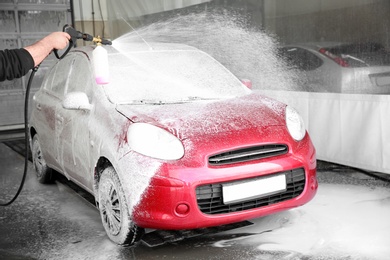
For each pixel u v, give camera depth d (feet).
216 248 8.93
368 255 8.31
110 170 9.09
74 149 10.75
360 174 13.64
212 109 9.53
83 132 10.18
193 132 8.61
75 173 11.15
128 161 8.45
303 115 15.69
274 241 9.11
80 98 10.03
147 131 8.56
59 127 11.65
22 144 22.54
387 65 12.62
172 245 9.17
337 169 14.33
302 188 9.17
